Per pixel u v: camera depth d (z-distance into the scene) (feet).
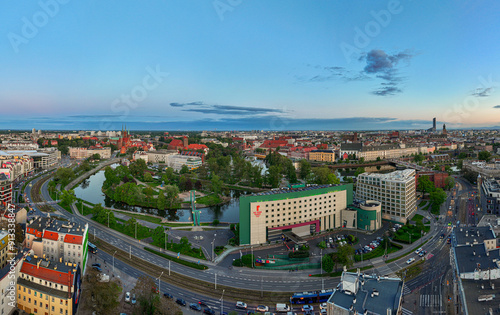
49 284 486.38
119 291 522.06
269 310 516.73
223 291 571.28
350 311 367.04
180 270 648.79
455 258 550.36
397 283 425.69
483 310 390.21
